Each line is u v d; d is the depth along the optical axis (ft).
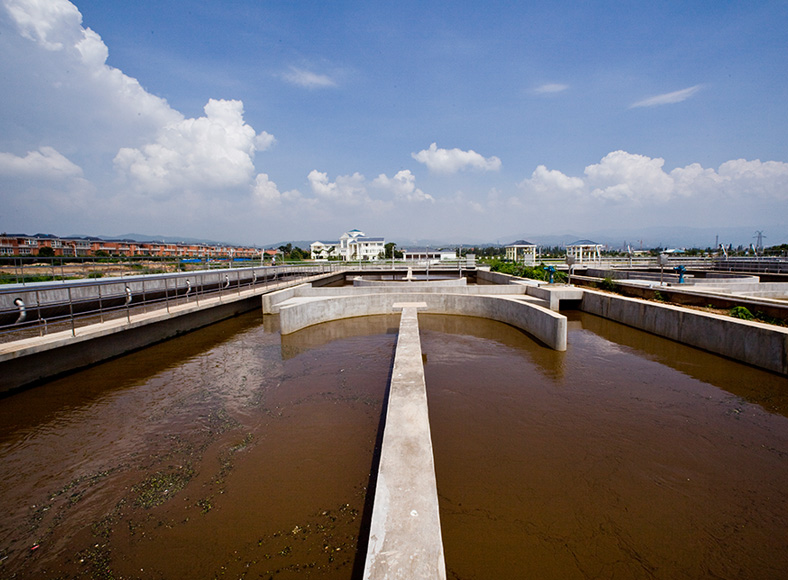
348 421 26.99
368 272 160.35
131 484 20.40
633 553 15.58
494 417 27.63
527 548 15.79
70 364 36.96
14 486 20.44
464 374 36.83
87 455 23.24
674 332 47.37
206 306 54.75
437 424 26.61
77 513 18.30
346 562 15.05
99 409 29.35
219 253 233.14
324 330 56.65
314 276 114.01
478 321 62.69
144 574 14.79
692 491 19.47
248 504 18.60
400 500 12.98
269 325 59.62
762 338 36.17
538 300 66.64
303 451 23.21
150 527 17.28
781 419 26.99
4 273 64.85
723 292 62.23
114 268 94.27
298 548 15.84
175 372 37.60
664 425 26.30
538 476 20.63
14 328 35.42
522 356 42.70
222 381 35.06
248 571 14.75
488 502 18.57
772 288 63.87
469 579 14.35
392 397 21.57
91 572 14.97
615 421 26.96
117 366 39.24
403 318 46.03
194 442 24.50
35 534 17.03
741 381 33.86
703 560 15.25
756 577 14.49
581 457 22.48
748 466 21.59
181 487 20.01
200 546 16.10
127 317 43.60
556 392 32.14
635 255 221.87
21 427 26.66
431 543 11.06
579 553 15.57
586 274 115.03
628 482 20.15
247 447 23.79
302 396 31.50
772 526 17.07
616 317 59.06
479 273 138.62
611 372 36.99
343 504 18.44
